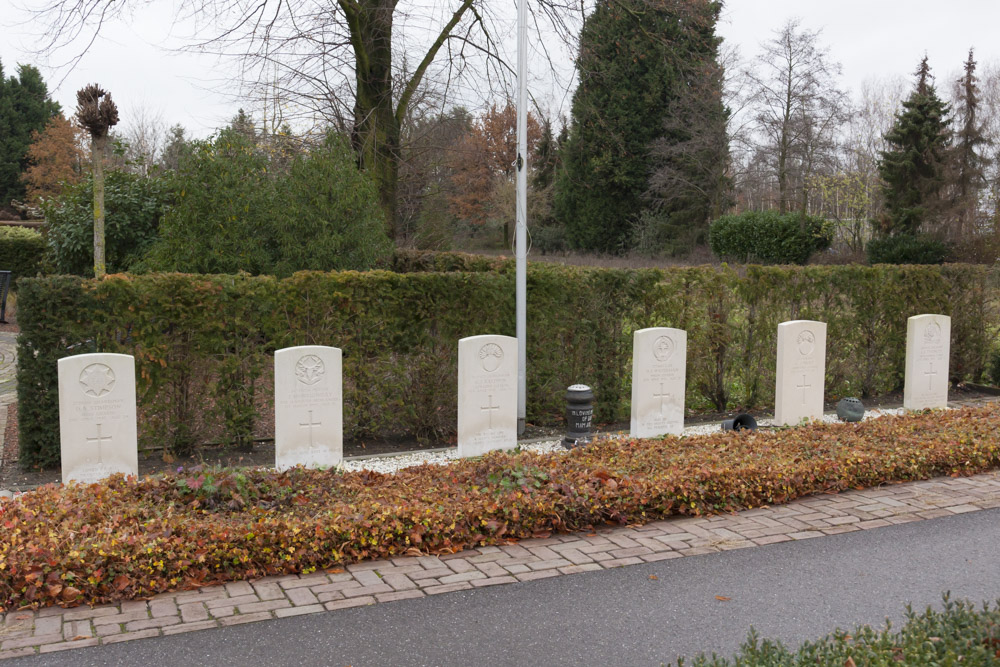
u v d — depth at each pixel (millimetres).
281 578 5363
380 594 5078
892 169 32625
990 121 38062
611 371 10992
